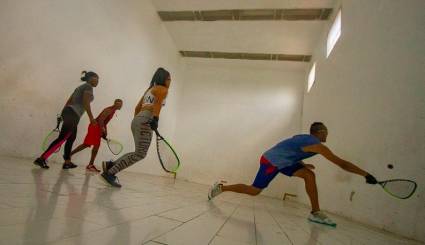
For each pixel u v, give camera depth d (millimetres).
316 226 2635
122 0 6164
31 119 4109
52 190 1887
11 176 2191
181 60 10336
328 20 6820
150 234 1201
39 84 4172
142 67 7289
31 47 3980
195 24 8172
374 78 3473
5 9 3568
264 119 9922
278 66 9953
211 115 10281
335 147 4980
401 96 2762
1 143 3746
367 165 3492
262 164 3064
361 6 4219
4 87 3684
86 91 3553
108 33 5730
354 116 4113
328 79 6020
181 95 10602
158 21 8047
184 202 2783
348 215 4035
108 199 1992
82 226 1124
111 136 6297
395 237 2484
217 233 1508
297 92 9906
